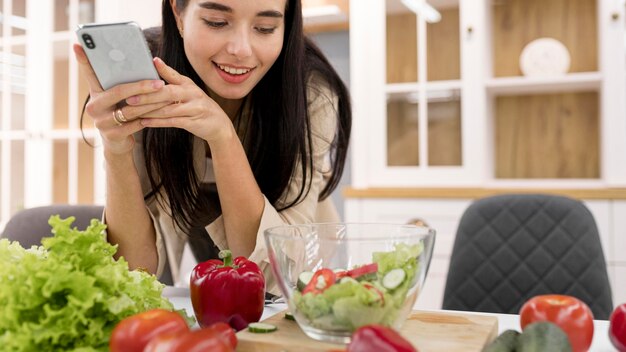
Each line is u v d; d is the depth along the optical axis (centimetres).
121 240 120
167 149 120
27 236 154
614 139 241
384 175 275
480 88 261
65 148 323
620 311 73
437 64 269
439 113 268
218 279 84
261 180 127
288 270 70
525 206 148
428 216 256
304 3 302
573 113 275
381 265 69
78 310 65
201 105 104
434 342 71
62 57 324
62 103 324
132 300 71
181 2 109
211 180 132
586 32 270
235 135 113
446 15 267
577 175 274
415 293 70
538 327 63
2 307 65
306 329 70
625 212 228
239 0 101
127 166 114
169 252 152
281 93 122
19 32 330
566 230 144
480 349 69
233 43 104
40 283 64
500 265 147
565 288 142
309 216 129
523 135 282
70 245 71
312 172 125
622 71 240
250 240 116
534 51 268
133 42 82
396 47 274
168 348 51
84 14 321
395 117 275
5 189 331
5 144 332
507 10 281
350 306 65
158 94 97
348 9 299
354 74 277
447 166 267
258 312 86
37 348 63
